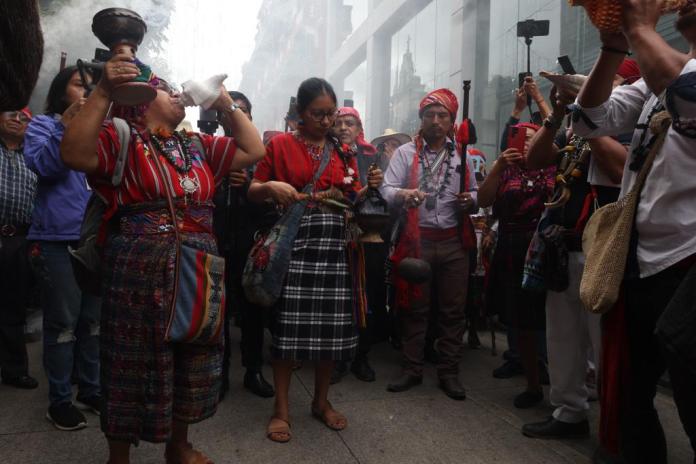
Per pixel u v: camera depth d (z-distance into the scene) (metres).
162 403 1.78
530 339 2.96
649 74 1.36
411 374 3.27
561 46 8.04
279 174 2.63
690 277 1.37
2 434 2.46
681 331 1.34
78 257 1.91
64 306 2.54
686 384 1.42
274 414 2.55
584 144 2.37
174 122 1.99
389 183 3.46
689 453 2.43
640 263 1.58
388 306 4.00
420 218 3.27
